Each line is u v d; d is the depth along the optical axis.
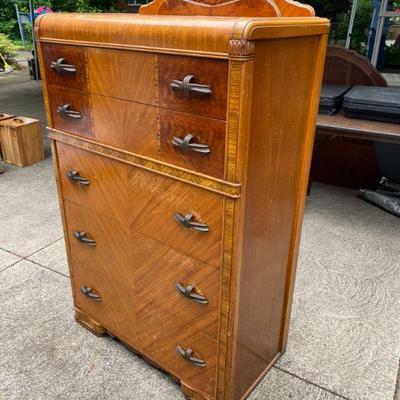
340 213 2.99
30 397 1.53
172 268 1.33
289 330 1.87
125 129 1.26
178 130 1.11
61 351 1.73
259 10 1.25
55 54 1.36
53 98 1.45
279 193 1.27
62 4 5.18
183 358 1.44
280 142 1.18
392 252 2.51
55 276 2.21
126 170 1.32
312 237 2.67
